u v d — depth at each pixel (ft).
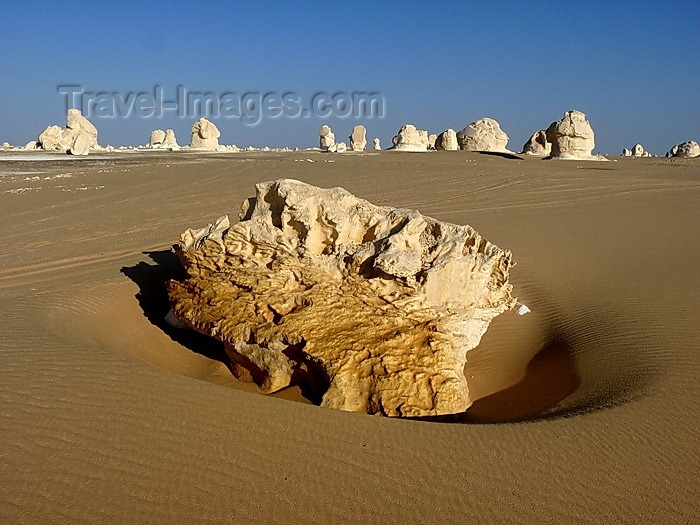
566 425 18.31
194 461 15.97
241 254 25.54
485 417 21.16
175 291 27.96
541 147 161.27
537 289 36.42
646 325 28.40
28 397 19.04
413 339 22.15
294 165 113.50
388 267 23.03
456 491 15.06
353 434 17.53
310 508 14.33
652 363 23.56
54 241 53.98
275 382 23.35
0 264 44.70
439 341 22.04
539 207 66.44
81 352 22.88
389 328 22.58
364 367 21.18
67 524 13.50
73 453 16.10
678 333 27.04
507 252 25.86
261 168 108.06
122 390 19.74
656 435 17.80
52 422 17.58
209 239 25.93
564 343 28.04
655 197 73.41
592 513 14.37
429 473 15.75
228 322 24.29
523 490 15.14
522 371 26.22
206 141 218.18
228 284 25.91
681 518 14.29
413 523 13.93
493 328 30.42
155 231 57.16
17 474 15.10
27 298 31.27
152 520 13.73
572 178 89.76
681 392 20.57
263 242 25.00
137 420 17.89
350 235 25.43
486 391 24.22
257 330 23.35
